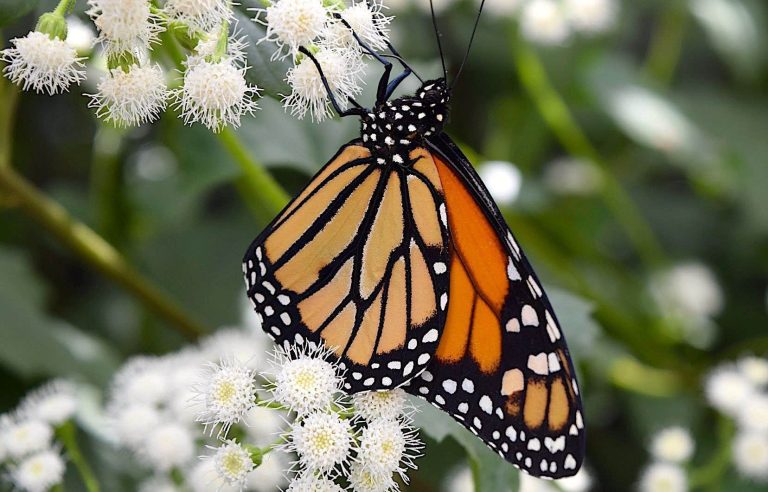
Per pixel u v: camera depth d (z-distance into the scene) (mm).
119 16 326
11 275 440
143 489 388
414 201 345
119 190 448
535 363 339
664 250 501
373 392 344
